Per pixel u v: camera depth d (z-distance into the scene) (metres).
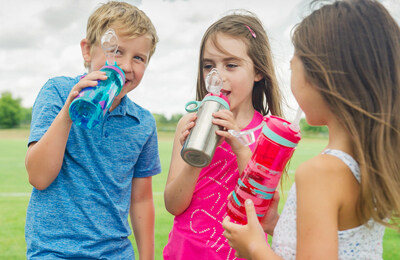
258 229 0.94
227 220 1.03
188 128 1.19
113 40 1.24
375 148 0.83
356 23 0.87
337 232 0.83
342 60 0.85
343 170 0.84
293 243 0.90
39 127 1.33
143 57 1.42
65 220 1.34
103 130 1.43
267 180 1.00
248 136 1.17
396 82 0.86
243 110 1.57
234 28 1.51
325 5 0.93
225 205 1.48
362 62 0.85
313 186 0.83
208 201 1.49
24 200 5.95
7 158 14.12
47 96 1.39
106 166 1.42
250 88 1.54
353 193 0.84
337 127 0.89
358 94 0.85
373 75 0.85
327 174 0.83
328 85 0.85
